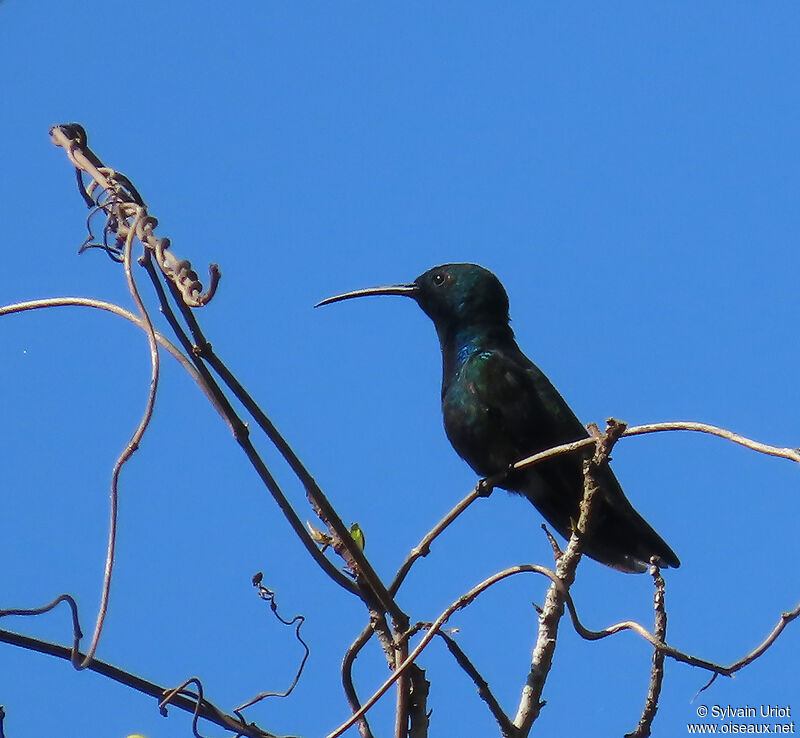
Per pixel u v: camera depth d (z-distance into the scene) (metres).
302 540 6.72
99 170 6.84
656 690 6.71
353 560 7.24
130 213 6.63
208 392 6.47
